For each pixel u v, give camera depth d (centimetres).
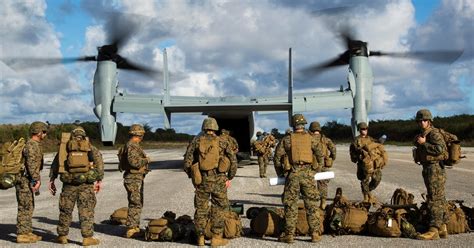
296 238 767
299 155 722
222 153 729
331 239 752
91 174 743
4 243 770
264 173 1822
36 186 771
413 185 1464
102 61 2059
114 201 1267
